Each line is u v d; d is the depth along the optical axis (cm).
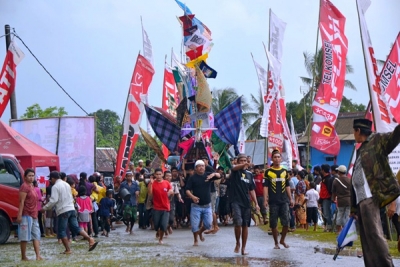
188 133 2198
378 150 759
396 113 1577
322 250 1258
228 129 2194
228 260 1126
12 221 1659
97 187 1888
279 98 2402
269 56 2339
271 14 2359
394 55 1584
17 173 1686
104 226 1869
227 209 2145
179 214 2150
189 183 1441
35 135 2520
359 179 771
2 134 2036
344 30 2102
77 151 2511
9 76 2217
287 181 1316
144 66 2489
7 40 2573
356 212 805
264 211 2092
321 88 2089
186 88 2223
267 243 1455
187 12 2184
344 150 4569
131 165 2681
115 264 1084
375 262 752
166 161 2316
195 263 1069
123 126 2477
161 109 2309
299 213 1920
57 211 1325
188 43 2147
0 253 1396
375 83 1474
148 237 1781
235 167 1220
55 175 1330
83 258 1224
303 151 4688
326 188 1766
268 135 2342
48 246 1563
